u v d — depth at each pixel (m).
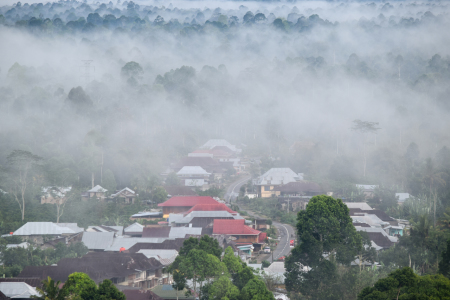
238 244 141.25
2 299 83.62
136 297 88.12
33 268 99.12
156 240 137.12
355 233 94.94
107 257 106.94
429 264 108.56
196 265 84.25
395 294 73.62
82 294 73.12
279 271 111.69
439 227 140.88
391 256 114.44
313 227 95.00
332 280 90.56
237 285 87.12
